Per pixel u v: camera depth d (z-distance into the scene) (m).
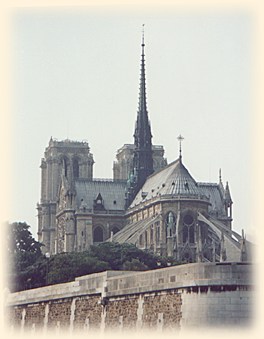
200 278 146.50
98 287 172.12
